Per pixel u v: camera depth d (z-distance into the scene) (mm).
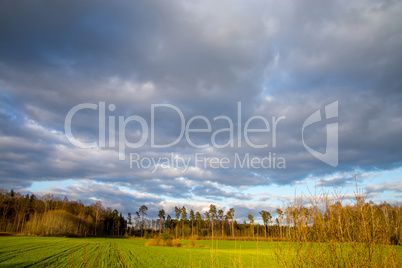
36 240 56000
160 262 29125
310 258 5223
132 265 26453
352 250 5094
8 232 83250
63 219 95250
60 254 31828
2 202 97062
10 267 22062
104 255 33594
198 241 59125
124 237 114312
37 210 108875
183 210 117188
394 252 4766
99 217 122438
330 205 5492
